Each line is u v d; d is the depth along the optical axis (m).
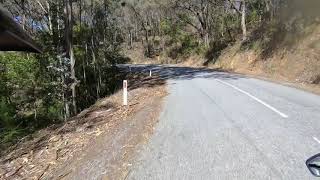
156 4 72.12
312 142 8.16
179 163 7.24
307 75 22.61
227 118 11.12
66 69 25.66
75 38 34.94
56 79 27.34
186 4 58.28
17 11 31.44
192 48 64.88
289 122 10.16
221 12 53.91
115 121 12.09
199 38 64.25
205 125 10.37
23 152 10.24
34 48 5.64
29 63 28.92
